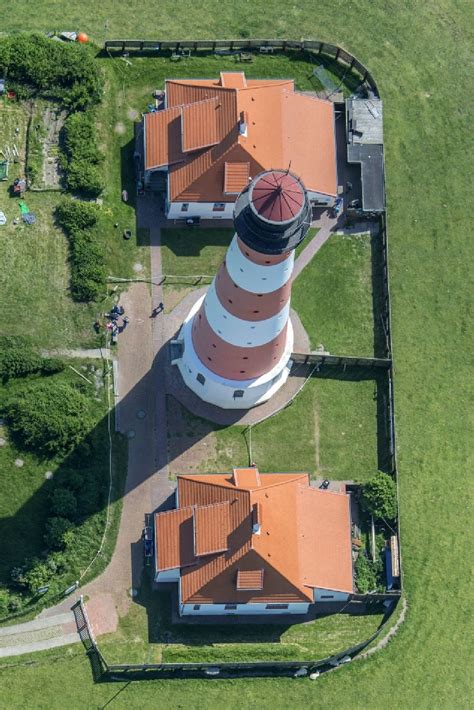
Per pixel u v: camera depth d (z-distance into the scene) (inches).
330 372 3117.6
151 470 2960.1
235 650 2800.2
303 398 3083.2
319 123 3191.4
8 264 3070.9
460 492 3061.0
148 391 3029.0
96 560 2849.4
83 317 3056.1
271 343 2667.3
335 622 2883.9
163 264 3157.0
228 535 2632.9
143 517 2908.5
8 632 2758.4
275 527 2650.1
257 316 2488.9
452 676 2876.5
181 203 3095.5
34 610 2778.1
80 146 3179.1
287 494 2714.1
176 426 3009.4
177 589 2847.0
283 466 3011.8
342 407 3090.6
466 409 3149.6
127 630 2805.1
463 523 3031.5
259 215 2135.8
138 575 2856.8
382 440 3078.2
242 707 2768.2
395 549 2913.4
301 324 3152.1
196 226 3198.8
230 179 3026.6
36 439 2883.9
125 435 2979.8
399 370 3157.0
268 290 2370.8
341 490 3006.9
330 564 2763.3
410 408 3122.5
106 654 2773.1
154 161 3100.4
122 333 3068.4
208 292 2640.3
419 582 2950.3
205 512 2664.9
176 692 2760.8
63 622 2790.4
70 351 3024.1
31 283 3061.0
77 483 2876.5
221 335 2637.8
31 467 2886.3
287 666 2797.7
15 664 2733.8
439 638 2908.5
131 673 2755.9
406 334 3196.4
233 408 3041.3
